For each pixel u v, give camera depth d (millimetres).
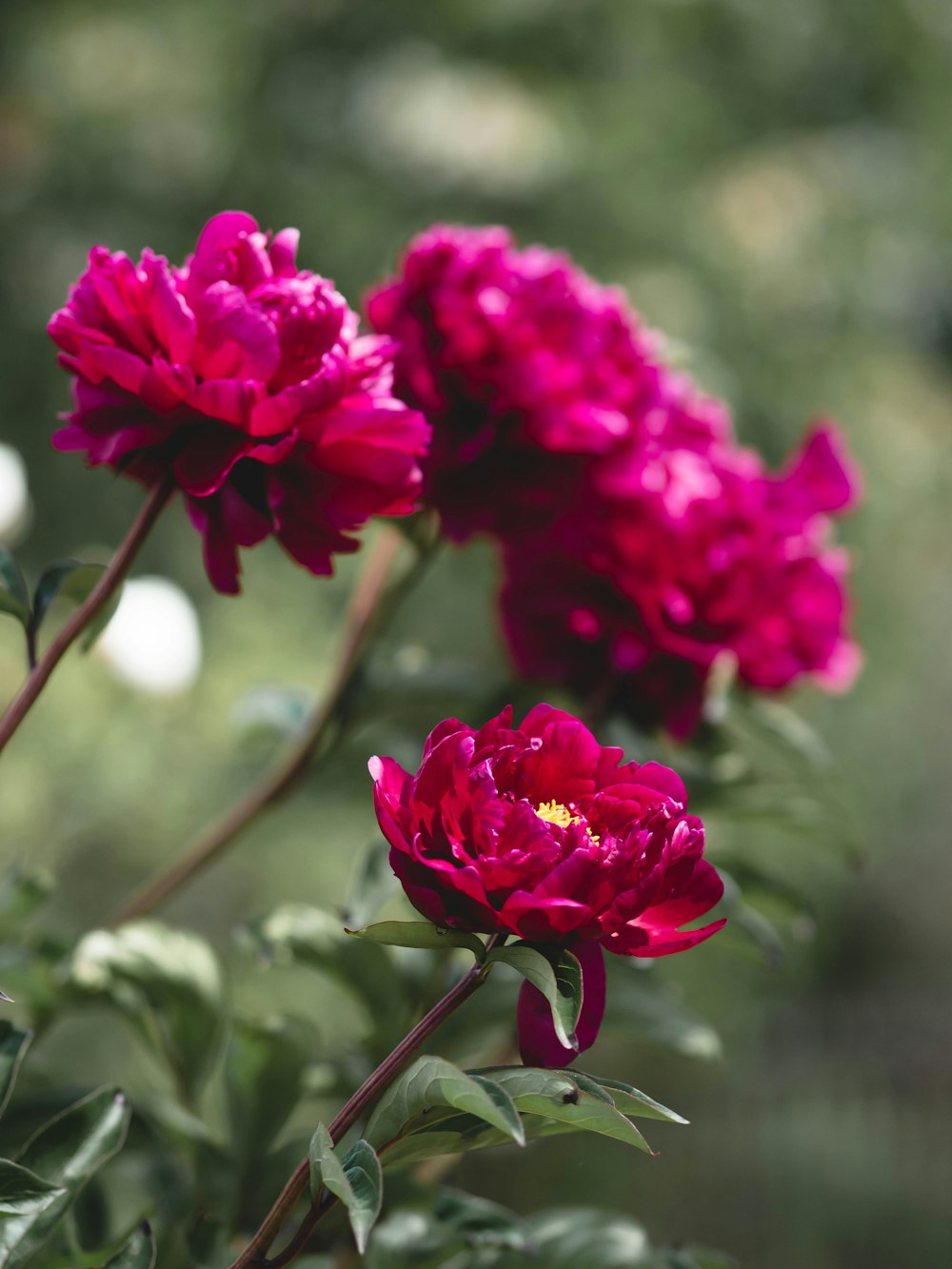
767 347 5246
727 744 1348
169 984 1212
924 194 5617
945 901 6371
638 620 1297
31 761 3213
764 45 5453
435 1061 933
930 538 5754
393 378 1200
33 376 4812
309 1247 1171
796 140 5605
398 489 1065
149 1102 1209
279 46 5309
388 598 1314
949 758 5953
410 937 954
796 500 1341
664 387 1327
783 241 5430
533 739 974
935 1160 5152
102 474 4770
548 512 1261
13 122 5160
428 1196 1171
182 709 3826
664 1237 4738
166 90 5293
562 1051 965
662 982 1313
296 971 3748
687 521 1280
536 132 5121
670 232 5121
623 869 936
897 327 5852
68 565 1082
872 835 5613
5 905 1208
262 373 1037
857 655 1407
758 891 1319
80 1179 1038
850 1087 5309
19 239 4961
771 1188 5020
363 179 5051
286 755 1383
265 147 5133
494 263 1273
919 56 5559
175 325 1032
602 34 5398
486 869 938
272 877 4230
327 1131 946
